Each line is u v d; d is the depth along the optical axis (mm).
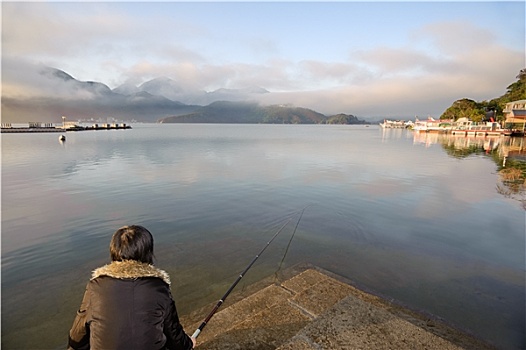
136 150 31172
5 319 4391
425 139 57562
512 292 5176
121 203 10719
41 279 5570
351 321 2506
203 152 29500
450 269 6098
